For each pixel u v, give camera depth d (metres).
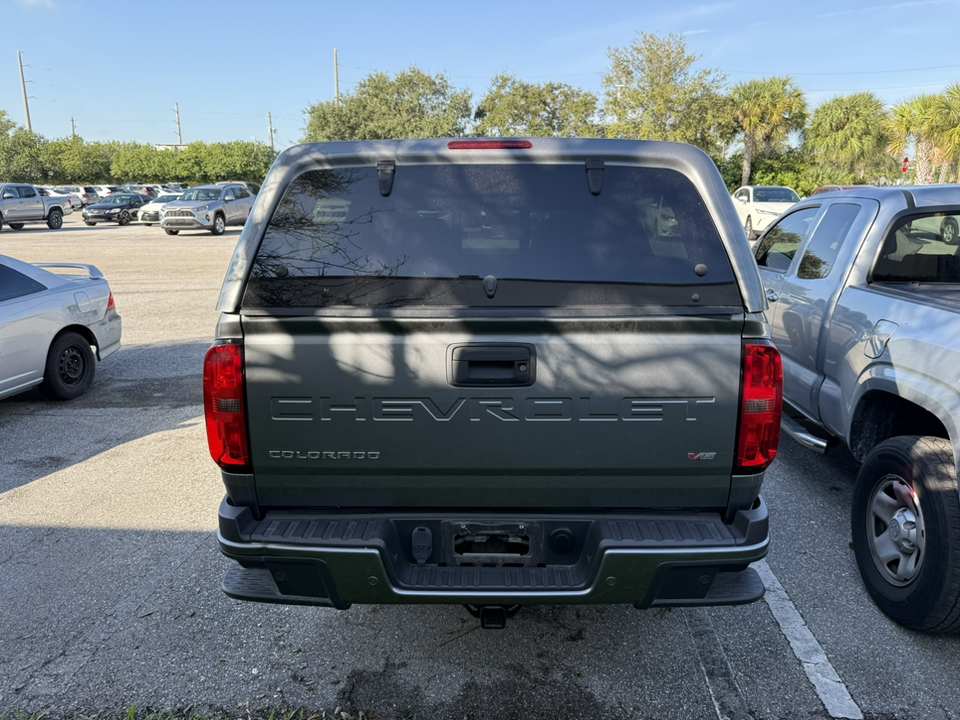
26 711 2.86
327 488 2.65
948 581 3.02
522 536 2.67
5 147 68.31
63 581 3.81
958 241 4.35
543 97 51.44
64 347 6.89
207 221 28.73
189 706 2.88
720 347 2.51
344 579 2.55
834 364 4.34
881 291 4.08
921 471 3.18
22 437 6.05
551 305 2.55
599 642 3.26
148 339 9.85
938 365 3.28
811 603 3.56
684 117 42.22
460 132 54.84
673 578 2.55
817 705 2.85
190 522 4.49
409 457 2.58
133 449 5.77
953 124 32.34
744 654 3.17
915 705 2.86
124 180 82.62
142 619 3.46
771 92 43.00
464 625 3.39
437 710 2.83
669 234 2.65
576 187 2.71
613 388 2.52
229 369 2.55
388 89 54.91
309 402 2.56
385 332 2.52
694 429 2.54
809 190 43.47
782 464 5.32
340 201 2.71
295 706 2.87
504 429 2.55
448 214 2.68
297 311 2.54
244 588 2.72
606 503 2.65
